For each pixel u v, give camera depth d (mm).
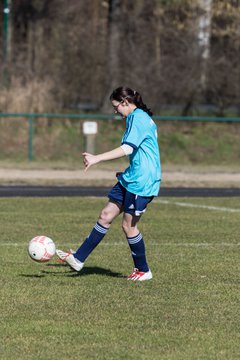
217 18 96938
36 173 69250
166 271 26266
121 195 23938
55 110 87750
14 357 16734
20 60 92125
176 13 97062
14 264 27172
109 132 87312
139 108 23812
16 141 83625
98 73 93250
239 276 25625
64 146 83688
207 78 94750
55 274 25578
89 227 36531
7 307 21062
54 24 98500
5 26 95125
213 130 89125
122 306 21297
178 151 85250
